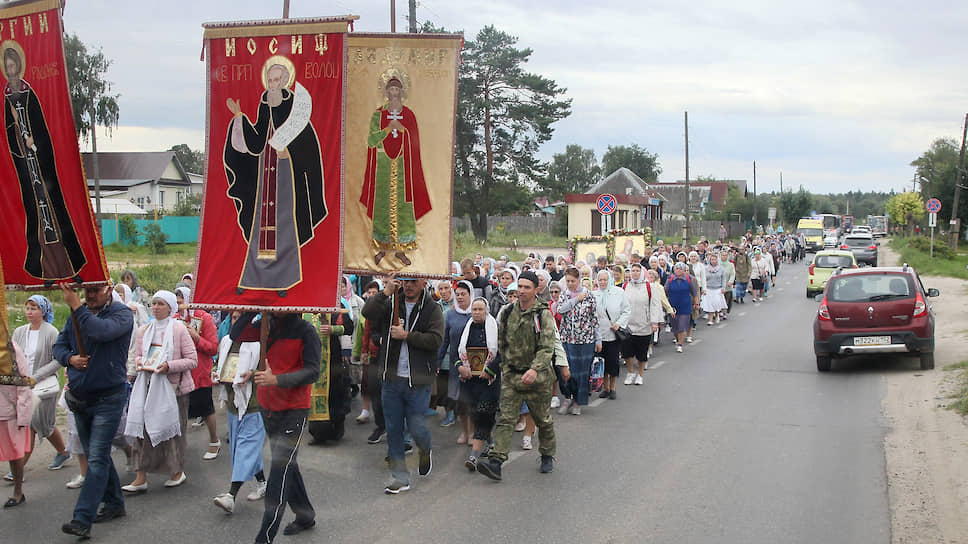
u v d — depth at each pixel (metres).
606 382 11.34
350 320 9.89
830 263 29.62
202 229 6.27
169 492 7.16
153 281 23.56
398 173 6.98
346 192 7.05
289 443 5.89
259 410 6.07
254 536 5.99
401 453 7.06
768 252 33.22
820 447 8.47
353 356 9.84
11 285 6.30
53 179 6.20
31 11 6.17
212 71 6.25
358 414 10.25
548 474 7.61
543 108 45.91
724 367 14.19
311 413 8.67
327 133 6.11
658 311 12.61
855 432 9.13
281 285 6.11
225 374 6.54
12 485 7.45
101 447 6.07
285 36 6.14
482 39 45.25
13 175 6.30
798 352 16.06
